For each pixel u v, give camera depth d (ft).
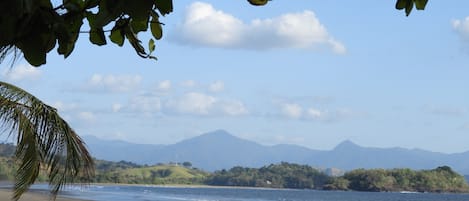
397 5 6.87
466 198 510.17
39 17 6.01
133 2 6.03
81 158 37.65
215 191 606.14
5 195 145.07
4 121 34.32
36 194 177.27
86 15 6.82
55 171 36.52
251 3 6.57
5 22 5.69
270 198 427.33
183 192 513.45
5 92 34.63
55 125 36.04
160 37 7.39
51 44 6.21
